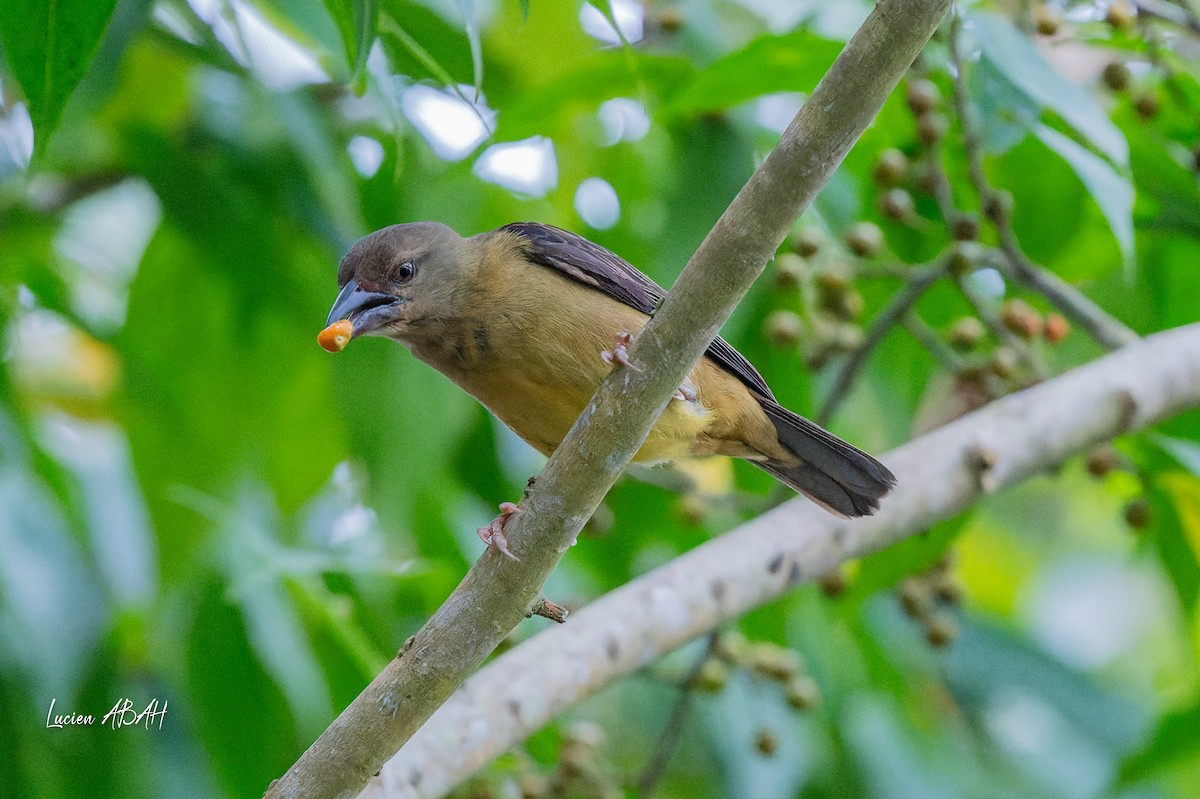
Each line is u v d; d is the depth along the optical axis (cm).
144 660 1059
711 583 838
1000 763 1293
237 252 1085
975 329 1047
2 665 950
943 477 888
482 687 779
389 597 1056
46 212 1127
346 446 1139
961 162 1095
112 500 1070
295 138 1049
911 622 1277
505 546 696
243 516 1080
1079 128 870
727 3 1077
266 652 962
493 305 909
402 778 741
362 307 927
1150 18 979
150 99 1104
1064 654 1331
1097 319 965
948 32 919
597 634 807
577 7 1116
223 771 977
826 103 635
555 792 945
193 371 1116
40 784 972
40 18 643
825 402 1002
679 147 1123
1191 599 1090
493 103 1148
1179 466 1016
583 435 692
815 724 1192
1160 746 1006
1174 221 1070
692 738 1317
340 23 683
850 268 1002
